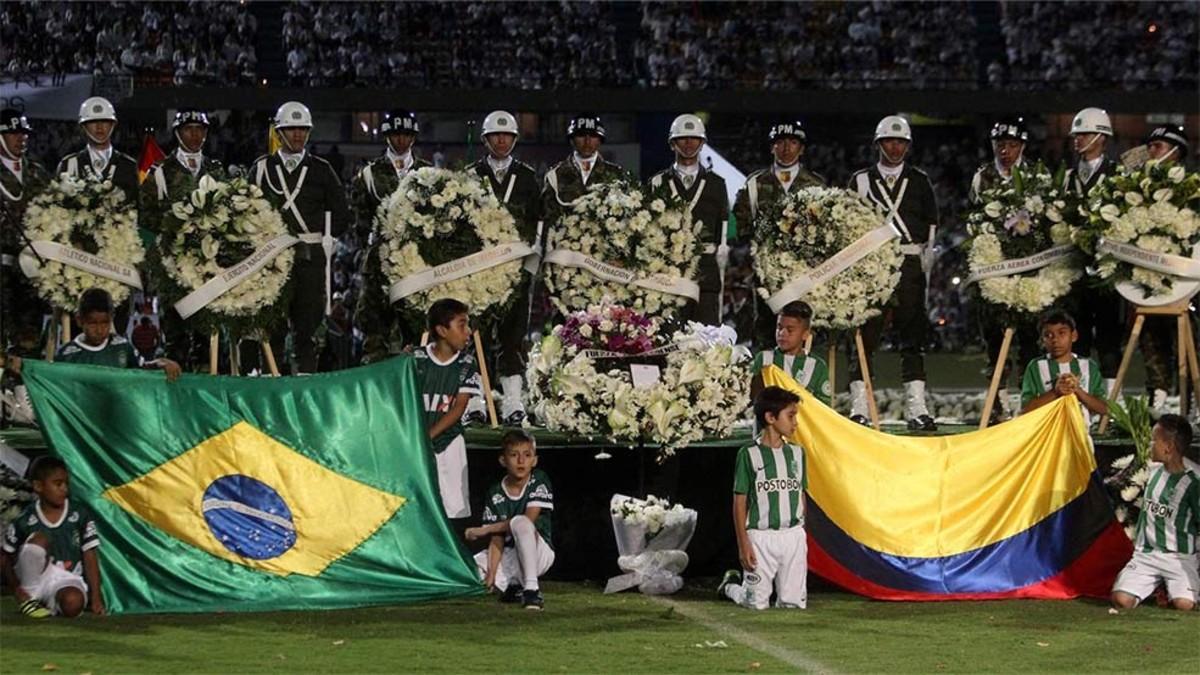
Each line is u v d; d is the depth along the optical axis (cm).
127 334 1764
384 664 1108
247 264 1585
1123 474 1438
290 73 4188
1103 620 1290
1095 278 1664
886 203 1781
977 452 1425
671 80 4381
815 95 4309
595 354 1450
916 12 4538
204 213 1577
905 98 4328
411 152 1858
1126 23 4556
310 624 1243
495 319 1692
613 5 4519
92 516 1302
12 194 1722
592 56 4350
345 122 4203
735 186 2884
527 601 1314
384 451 1362
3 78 3319
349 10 4266
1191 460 1475
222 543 1314
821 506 1402
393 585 1326
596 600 1363
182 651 1141
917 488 1412
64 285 1622
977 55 4594
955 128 4644
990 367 1806
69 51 3981
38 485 1256
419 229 1652
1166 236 1611
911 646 1188
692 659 1134
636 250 1675
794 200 1683
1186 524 1331
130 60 4012
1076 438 1423
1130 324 1758
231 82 4100
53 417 1327
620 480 1466
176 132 1773
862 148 4519
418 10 4303
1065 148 4562
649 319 1484
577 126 1828
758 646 1182
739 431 1642
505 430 1664
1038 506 1417
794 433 1411
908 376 1791
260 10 4294
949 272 3931
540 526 1366
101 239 1636
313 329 1764
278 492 1334
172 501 1319
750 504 1342
